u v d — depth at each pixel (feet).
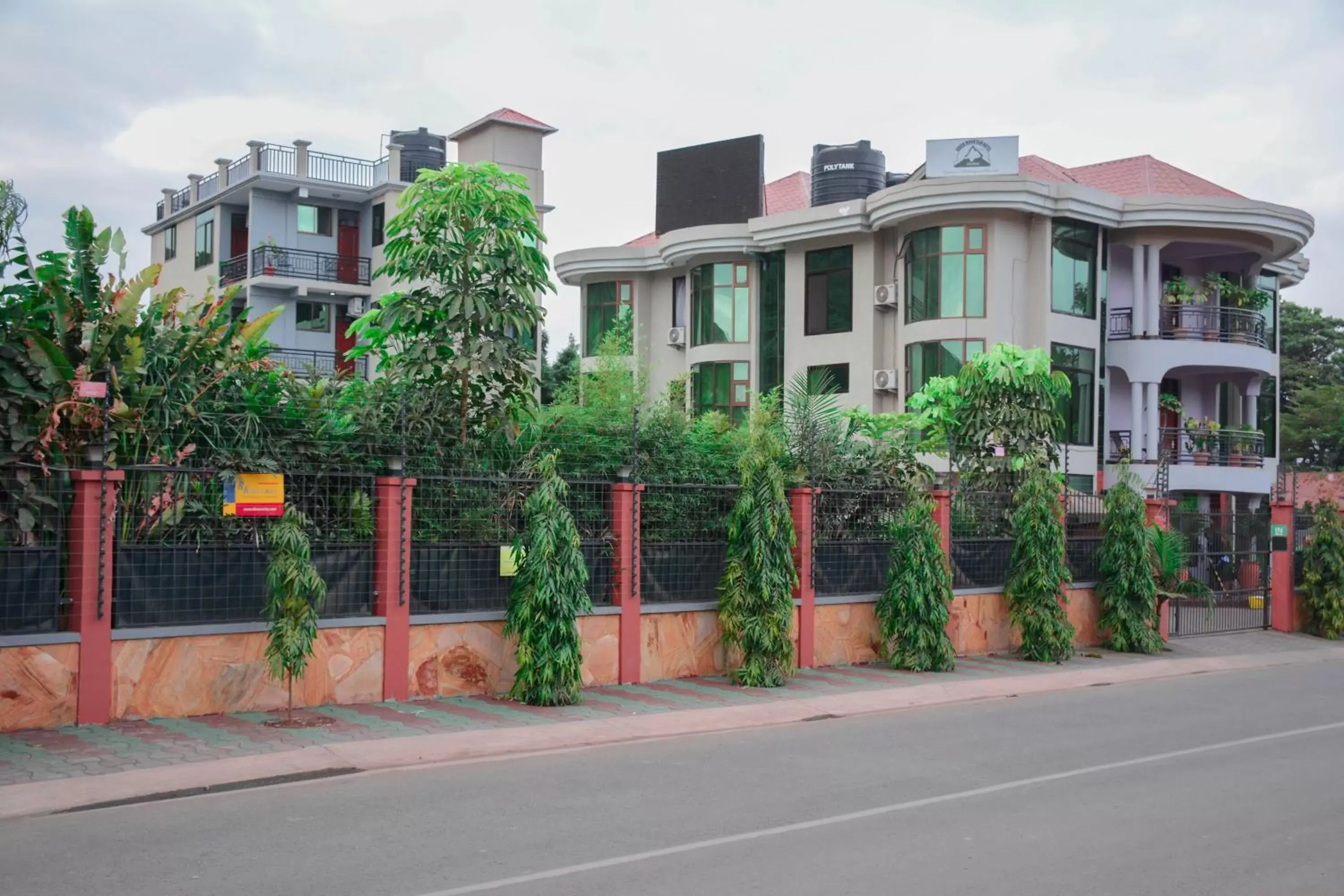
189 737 34.09
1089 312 98.27
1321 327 178.09
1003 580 62.39
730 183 118.11
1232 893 21.94
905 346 98.78
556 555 42.32
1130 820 27.40
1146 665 59.11
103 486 35.12
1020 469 65.87
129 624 35.96
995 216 94.53
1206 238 101.86
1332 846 25.35
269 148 126.41
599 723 39.17
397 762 32.65
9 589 33.91
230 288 41.93
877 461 59.31
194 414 38.63
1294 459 163.32
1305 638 75.15
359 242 132.77
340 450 41.27
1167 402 103.91
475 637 43.45
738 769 32.76
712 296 110.83
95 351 37.50
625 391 57.82
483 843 24.43
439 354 45.96
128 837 24.58
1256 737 39.34
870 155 113.09
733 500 51.80
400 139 132.67
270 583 35.94
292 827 25.57
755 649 48.14
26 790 27.94
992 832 26.04
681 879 22.09
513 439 46.44
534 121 119.55
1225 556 76.43
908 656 53.98
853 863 23.36
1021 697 49.08
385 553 41.06
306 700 39.29
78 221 38.50
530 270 47.93
